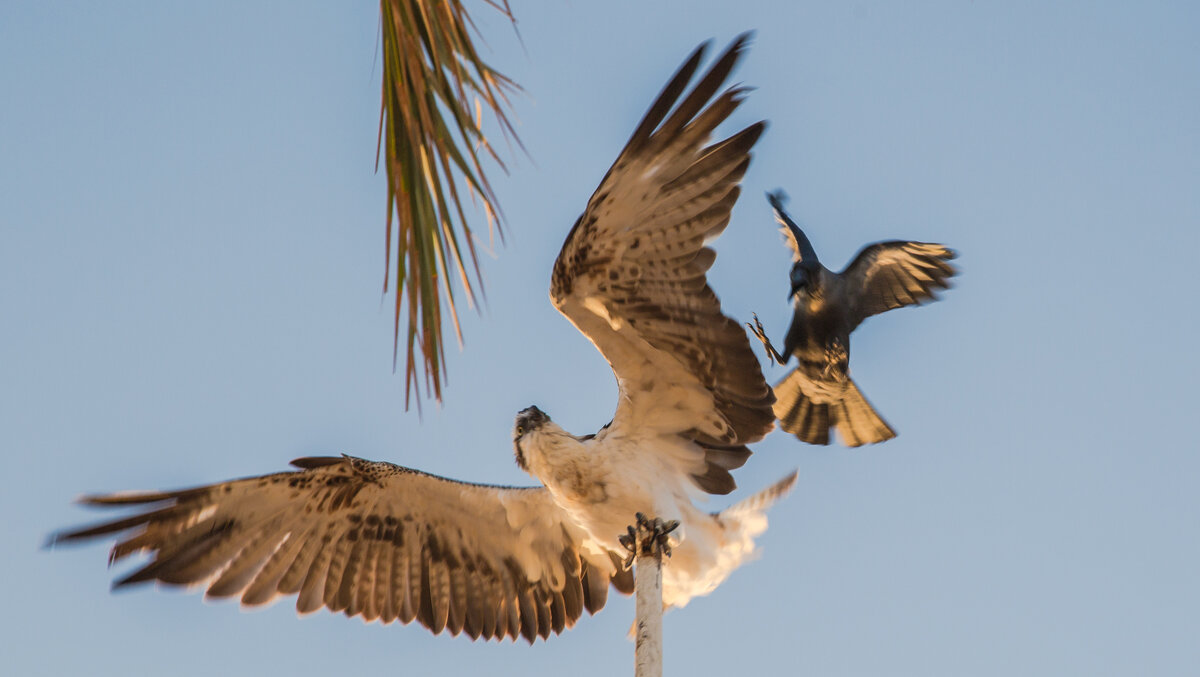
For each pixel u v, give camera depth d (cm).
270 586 1258
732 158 991
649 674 986
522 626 1283
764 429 1095
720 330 1041
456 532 1295
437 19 732
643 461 1117
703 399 1094
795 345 1445
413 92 727
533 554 1282
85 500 1142
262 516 1268
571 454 1110
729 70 952
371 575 1292
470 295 729
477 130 731
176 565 1220
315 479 1268
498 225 733
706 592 1109
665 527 1073
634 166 984
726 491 1119
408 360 722
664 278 1028
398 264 729
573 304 1060
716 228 1001
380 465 1272
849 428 1456
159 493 1199
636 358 1086
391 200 730
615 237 1020
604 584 1276
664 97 953
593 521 1127
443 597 1296
